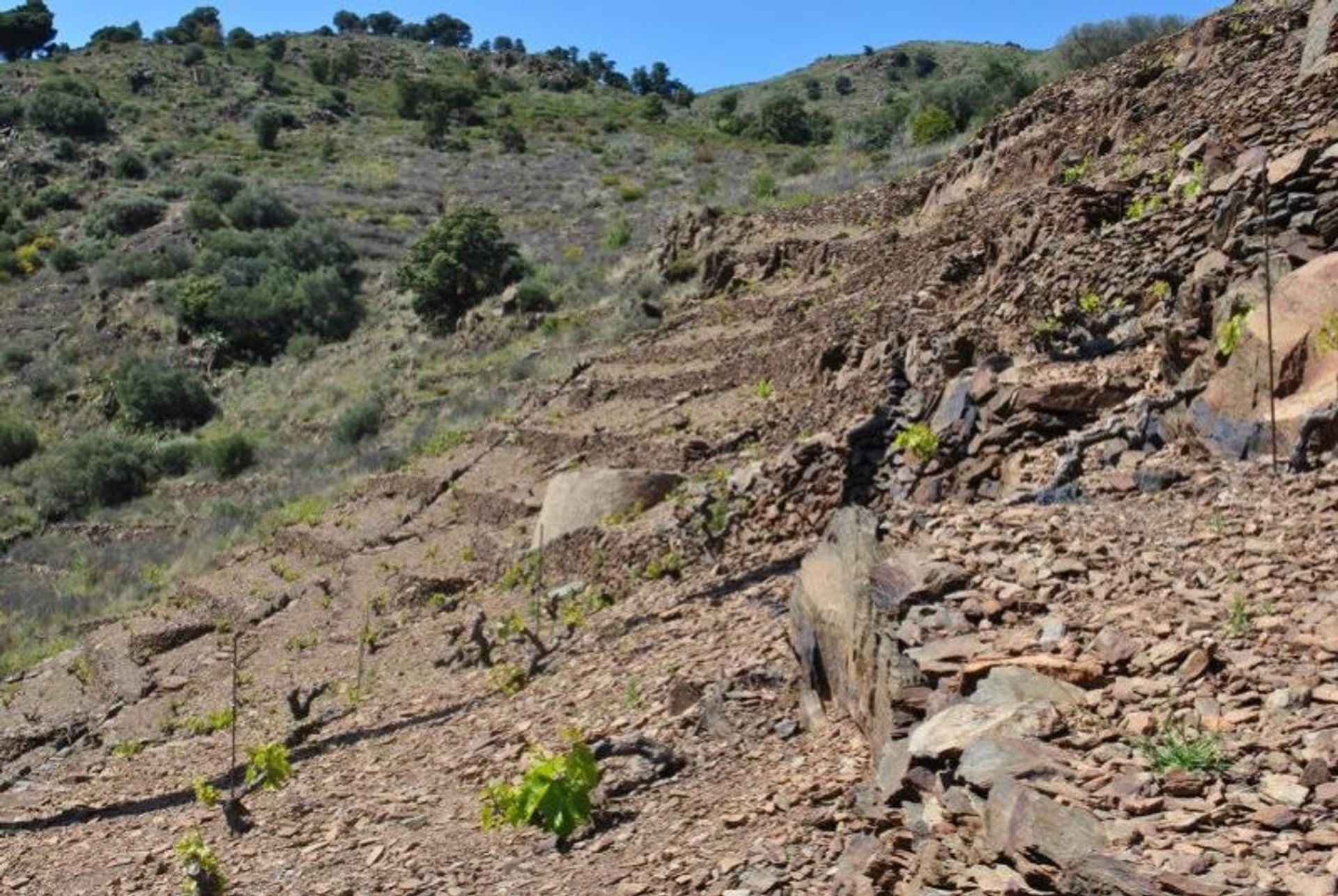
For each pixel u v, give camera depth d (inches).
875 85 4749.0
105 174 2994.6
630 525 692.1
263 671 829.2
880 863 203.5
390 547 1046.4
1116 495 342.3
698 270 1441.9
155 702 845.2
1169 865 166.9
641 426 965.2
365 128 3681.1
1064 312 567.8
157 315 2159.2
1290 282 372.8
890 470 502.9
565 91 4778.5
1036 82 1812.3
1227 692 213.8
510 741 412.2
